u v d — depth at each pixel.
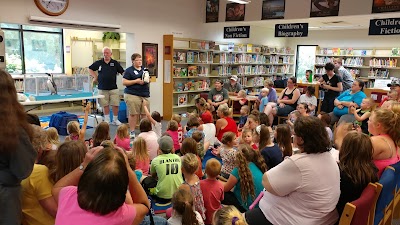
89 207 1.21
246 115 6.29
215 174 2.91
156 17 8.38
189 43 9.12
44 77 6.19
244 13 8.62
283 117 7.03
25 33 9.75
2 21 5.86
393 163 2.55
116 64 7.33
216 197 2.88
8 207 1.47
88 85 6.77
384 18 6.97
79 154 1.88
